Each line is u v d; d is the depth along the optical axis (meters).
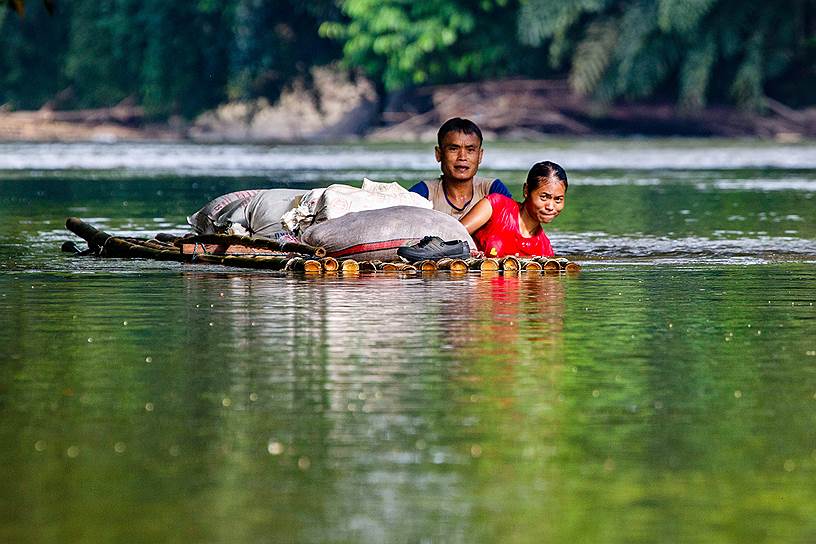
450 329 15.86
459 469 9.73
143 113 134.62
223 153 85.06
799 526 8.59
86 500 9.06
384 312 17.41
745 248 27.08
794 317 16.92
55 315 17.11
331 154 81.19
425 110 124.31
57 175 59.97
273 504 8.98
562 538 8.35
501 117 116.94
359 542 8.28
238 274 22.50
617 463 9.88
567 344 14.75
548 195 24.19
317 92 125.75
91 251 26.34
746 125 114.06
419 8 112.38
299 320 16.64
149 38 125.94
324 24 115.75
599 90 108.62
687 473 9.65
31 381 12.69
